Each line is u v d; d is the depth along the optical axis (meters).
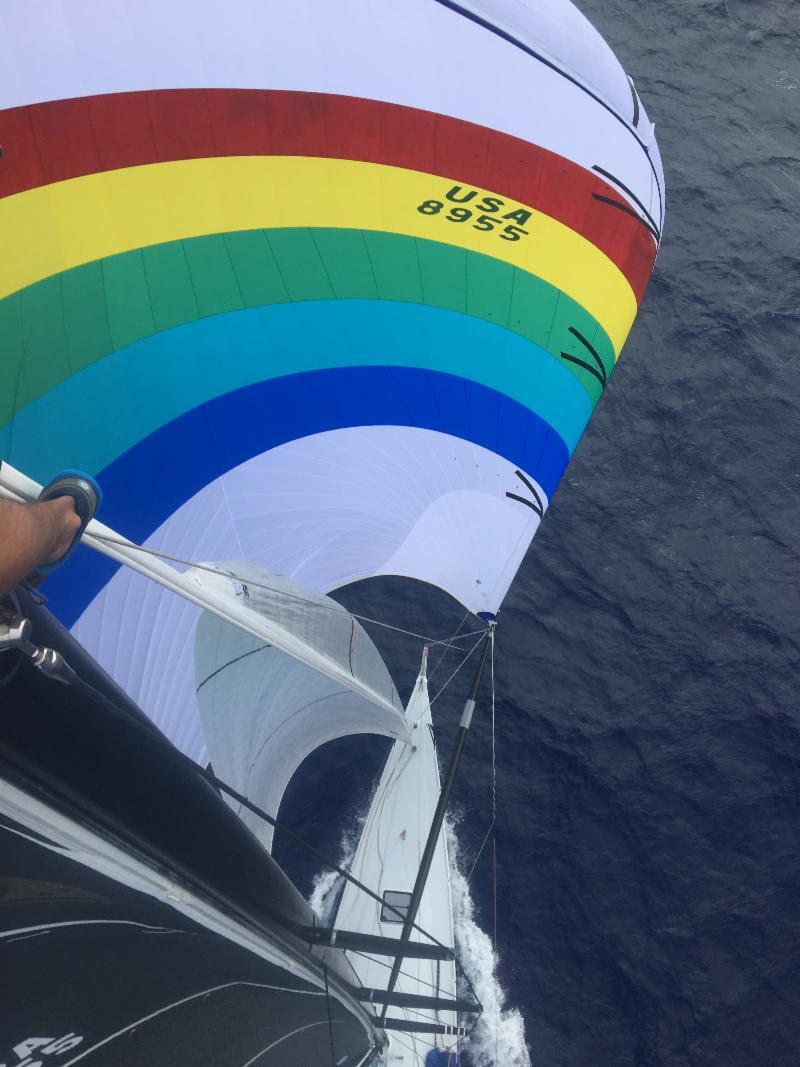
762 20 34.78
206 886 4.43
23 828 3.12
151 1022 4.26
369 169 12.71
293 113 12.26
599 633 20.52
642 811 18.23
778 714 19.55
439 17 13.06
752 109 31.69
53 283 10.55
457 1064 15.28
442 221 13.17
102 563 10.27
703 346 25.41
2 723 2.72
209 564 7.93
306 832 17.61
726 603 21.06
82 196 10.94
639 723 19.33
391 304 12.74
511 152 13.53
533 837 17.83
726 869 17.69
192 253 11.55
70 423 10.34
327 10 12.57
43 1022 3.42
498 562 13.66
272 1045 6.05
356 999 8.51
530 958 16.58
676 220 28.12
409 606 20.69
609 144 14.45
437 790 14.06
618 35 33.47
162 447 10.97
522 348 13.64
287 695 11.54
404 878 13.50
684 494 22.73
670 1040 15.90
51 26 10.92
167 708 10.65
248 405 11.65
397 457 12.73
